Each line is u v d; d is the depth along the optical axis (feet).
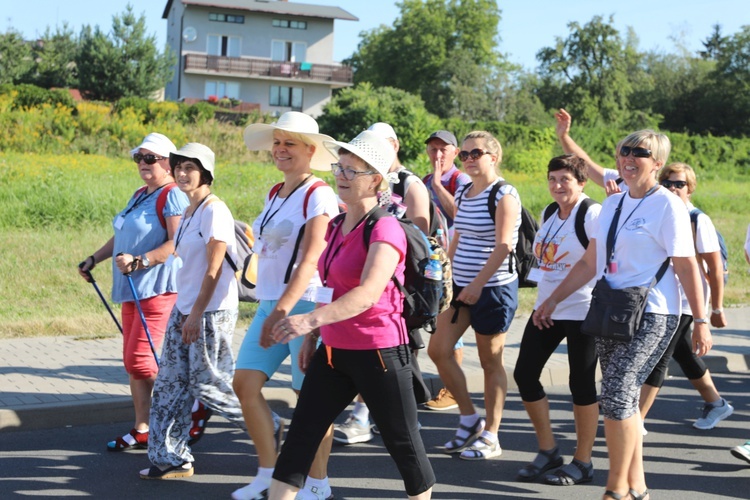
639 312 14.51
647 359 14.75
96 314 32.99
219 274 16.22
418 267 12.71
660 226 14.65
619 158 15.21
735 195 107.96
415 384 12.91
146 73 186.70
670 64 276.00
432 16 265.54
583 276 16.57
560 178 17.76
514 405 24.67
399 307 12.68
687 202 21.22
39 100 111.75
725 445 21.04
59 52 207.51
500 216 18.58
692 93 266.77
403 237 12.47
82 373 24.61
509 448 20.26
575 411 17.69
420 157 93.86
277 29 214.69
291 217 15.42
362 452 19.70
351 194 12.57
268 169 88.02
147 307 18.53
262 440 15.62
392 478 17.88
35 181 59.21
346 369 12.55
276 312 13.92
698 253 20.53
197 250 16.51
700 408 24.71
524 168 132.05
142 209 18.54
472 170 19.11
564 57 269.85
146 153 18.48
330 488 16.37
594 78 265.95
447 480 17.76
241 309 35.70
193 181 16.53
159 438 17.08
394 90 135.64
